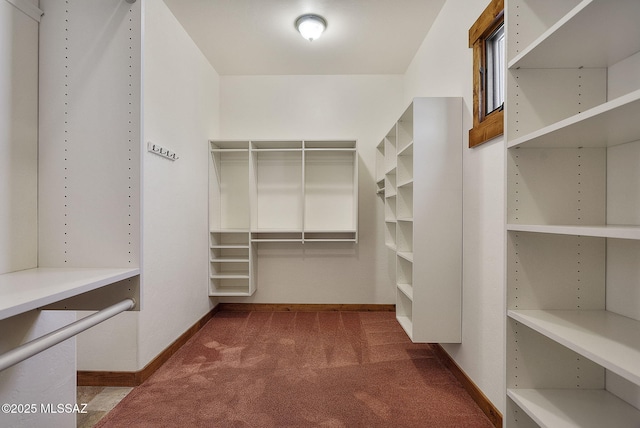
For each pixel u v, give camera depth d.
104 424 1.55
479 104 1.78
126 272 1.01
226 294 3.15
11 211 0.99
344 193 3.53
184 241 2.59
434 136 1.99
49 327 1.13
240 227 3.50
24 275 0.95
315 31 2.50
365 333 2.79
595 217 1.03
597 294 1.04
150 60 2.07
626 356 0.69
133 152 1.08
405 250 2.54
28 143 1.04
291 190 3.52
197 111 2.89
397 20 2.51
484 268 1.71
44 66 1.08
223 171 3.51
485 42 1.78
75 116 1.09
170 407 1.69
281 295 3.50
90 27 1.09
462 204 1.99
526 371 1.03
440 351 2.30
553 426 0.84
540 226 0.88
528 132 1.02
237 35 2.71
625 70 0.95
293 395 1.81
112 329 1.93
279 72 3.45
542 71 1.02
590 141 0.96
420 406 1.71
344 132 3.52
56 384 1.18
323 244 3.50
